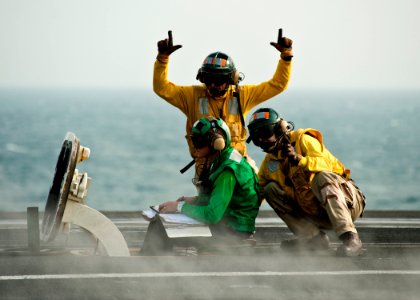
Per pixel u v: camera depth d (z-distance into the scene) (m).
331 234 20.02
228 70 18.28
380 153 190.50
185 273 15.16
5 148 193.12
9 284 14.32
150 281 14.61
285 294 14.02
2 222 21.66
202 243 16.81
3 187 127.94
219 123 16.81
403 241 19.50
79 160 15.30
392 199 118.88
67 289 14.08
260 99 19.08
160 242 16.73
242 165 16.88
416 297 13.97
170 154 182.00
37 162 164.25
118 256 16.17
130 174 144.50
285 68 19.03
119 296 13.76
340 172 17.34
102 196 119.06
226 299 13.71
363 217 23.47
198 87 18.95
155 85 18.73
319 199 16.92
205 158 17.23
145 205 111.31
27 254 16.55
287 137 17.16
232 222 16.94
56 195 15.16
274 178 17.50
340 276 15.16
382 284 14.68
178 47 18.58
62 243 18.66
